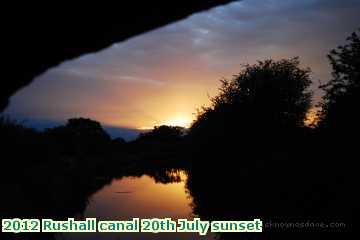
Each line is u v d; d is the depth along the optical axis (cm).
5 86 166
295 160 1594
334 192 1178
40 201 1482
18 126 1817
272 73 3020
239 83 3084
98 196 2352
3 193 1238
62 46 164
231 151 2848
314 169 1383
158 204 1980
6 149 1511
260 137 2680
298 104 2925
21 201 1301
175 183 3262
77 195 2228
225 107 3000
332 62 1531
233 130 2880
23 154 1652
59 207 1656
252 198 1614
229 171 2631
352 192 1120
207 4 169
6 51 161
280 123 2742
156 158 7194
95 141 6366
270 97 2872
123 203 2033
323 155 1403
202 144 3431
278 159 1859
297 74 3002
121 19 163
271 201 1433
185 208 1817
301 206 1243
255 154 2527
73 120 6575
